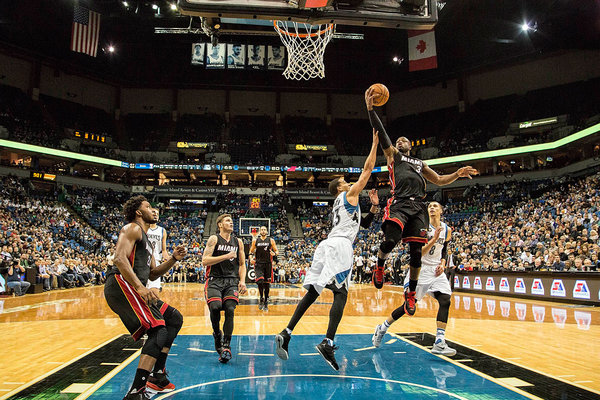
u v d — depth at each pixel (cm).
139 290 290
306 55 1166
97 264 2062
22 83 3206
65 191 2933
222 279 470
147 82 3722
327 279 376
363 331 636
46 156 3012
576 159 2722
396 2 633
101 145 3356
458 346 515
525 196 2658
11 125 2895
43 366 403
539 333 619
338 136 3772
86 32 2039
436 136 3500
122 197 3272
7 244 1561
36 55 3231
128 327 309
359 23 635
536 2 2186
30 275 1449
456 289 1672
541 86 3181
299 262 2612
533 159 2952
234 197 3416
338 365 390
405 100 3778
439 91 3656
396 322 739
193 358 447
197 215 3272
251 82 3791
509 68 3341
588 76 2986
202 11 599
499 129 3141
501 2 2320
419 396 313
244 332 622
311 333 611
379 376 372
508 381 355
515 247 1658
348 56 3369
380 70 3600
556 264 1271
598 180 1991
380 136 411
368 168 409
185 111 3806
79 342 536
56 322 734
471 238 2144
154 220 339
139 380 285
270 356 457
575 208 1783
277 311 923
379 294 1466
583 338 574
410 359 442
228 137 3672
